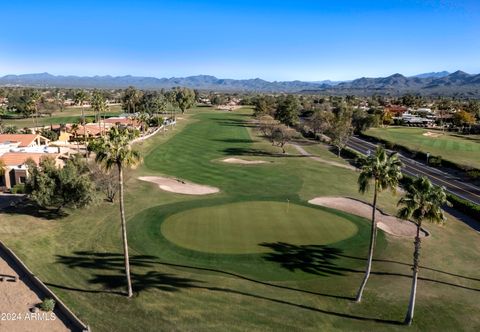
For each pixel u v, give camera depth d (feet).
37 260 129.39
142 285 114.62
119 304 105.09
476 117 606.96
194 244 143.43
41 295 109.40
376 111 580.30
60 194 167.84
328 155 338.75
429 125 562.25
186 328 95.61
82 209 179.01
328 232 156.56
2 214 169.68
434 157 317.83
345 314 103.55
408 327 98.78
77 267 125.18
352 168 285.02
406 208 98.48
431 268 130.00
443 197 97.09
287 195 208.13
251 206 187.83
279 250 139.54
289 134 359.87
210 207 185.47
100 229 156.56
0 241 139.74
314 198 203.31
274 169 273.95
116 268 124.98
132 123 451.94
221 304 106.01
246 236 151.02
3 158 236.43
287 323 98.68
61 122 521.65
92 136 351.87
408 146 377.30
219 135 439.63
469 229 168.45
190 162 292.81
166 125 503.61
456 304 109.19
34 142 316.19
